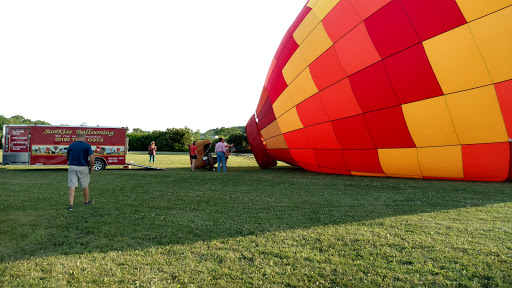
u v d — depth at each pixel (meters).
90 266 3.32
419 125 8.69
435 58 8.02
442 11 7.83
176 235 4.41
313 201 6.85
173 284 2.93
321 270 3.21
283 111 11.82
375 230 4.50
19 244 4.02
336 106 9.88
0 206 6.32
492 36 7.41
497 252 3.60
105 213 5.76
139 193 8.07
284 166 18.53
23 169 15.91
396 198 7.09
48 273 3.15
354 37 9.12
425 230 4.48
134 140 55.41
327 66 9.80
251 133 15.09
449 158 8.79
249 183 10.02
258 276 3.09
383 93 8.89
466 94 7.93
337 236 4.25
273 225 4.86
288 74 11.28
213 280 3.02
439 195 7.33
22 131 15.08
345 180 10.45
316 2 10.72
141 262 3.44
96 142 15.77
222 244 4.01
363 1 9.06
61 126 15.43
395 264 3.32
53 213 5.74
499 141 8.05
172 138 54.50
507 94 7.58
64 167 17.83
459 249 3.71
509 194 7.37
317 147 11.16
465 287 2.84
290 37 11.45
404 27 8.32
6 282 2.95
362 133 9.71
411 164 9.48
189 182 10.34
